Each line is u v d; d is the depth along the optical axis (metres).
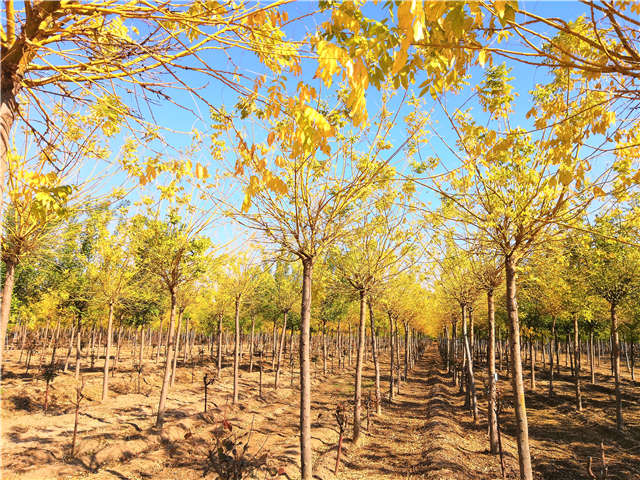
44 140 2.86
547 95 4.34
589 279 13.90
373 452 10.38
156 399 17.09
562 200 4.70
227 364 31.31
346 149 6.61
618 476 9.29
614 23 1.75
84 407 14.95
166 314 27.88
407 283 17.83
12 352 28.91
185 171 2.82
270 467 7.86
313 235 6.67
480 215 5.84
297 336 44.41
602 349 41.19
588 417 15.35
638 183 3.28
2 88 2.01
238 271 16.19
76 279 15.52
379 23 1.89
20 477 7.72
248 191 2.51
